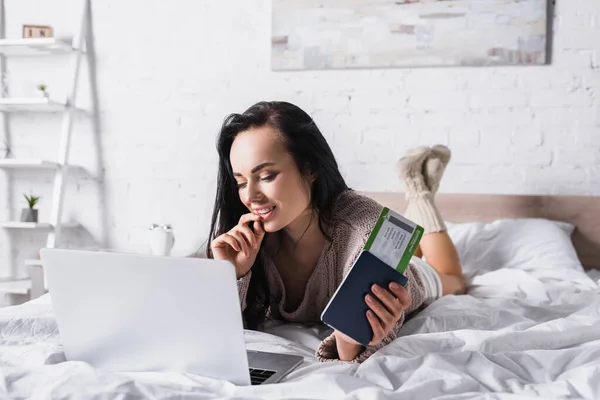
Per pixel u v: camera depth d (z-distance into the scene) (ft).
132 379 2.96
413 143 9.25
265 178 3.90
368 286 3.24
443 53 9.05
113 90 10.31
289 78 9.69
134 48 10.24
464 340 3.76
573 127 8.79
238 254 4.31
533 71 8.87
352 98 9.45
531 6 8.77
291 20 9.55
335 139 9.52
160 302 3.08
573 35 8.77
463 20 8.98
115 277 3.11
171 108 10.12
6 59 10.61
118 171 10.29
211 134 10.01
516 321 4.54
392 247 3.26
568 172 8.80
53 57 10.46
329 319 3.26
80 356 3.38
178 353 3.18
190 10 10.04
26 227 9.82
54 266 3.21
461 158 9.10
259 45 9.81
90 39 10.39
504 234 7.75
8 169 10.57
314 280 4.53
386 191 9.34
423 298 4.79
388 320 3.26
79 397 2.74
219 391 2.99
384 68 9.33
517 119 8.93
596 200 8.53
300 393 2.90
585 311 4.57
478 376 3.17
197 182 10.05
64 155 9.94
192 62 10.05
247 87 9.88
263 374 3.30
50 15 10.52
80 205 10.40
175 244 10.08
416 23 9.13
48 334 4.13
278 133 3.91
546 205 8.67
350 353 3.55
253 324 4.74
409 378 3.11
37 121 10.50
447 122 9.14
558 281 6.56
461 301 5.14
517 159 8.94
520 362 3.40
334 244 4.38
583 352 3.50
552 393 2.90
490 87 9.00
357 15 9.32
